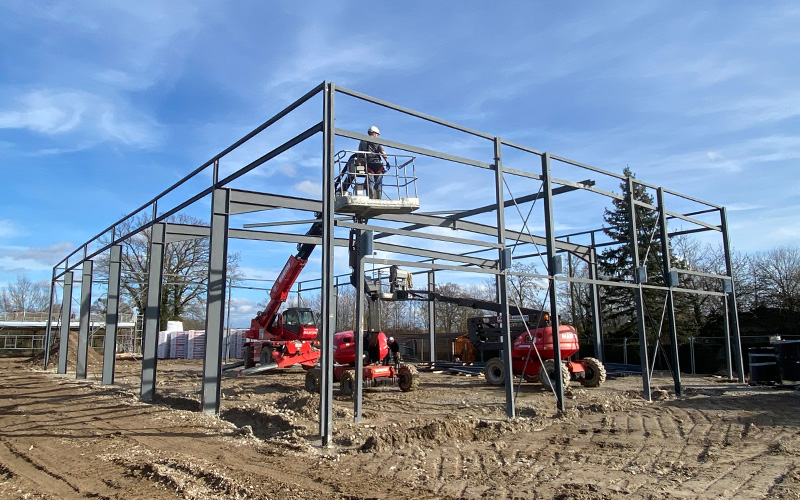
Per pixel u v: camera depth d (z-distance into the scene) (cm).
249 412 1116
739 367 1703
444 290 5291
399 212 1099
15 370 2652
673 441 869
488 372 1748
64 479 685
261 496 591
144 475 690
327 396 845
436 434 880
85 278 2169
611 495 588
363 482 645
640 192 3019
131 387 1730
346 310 4719
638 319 1357
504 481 649
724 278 1712
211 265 1176
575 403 1280
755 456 763
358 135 922
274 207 1334
